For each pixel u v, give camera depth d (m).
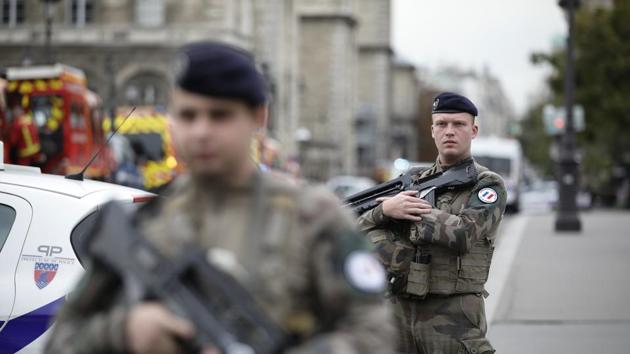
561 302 18.89
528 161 149.38
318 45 125.12
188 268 4.20
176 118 4.39
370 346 4.27
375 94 156.75
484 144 67.00
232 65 4.31
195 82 4.28
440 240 8.38
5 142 28.97
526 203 79.25
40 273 8.18
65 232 8.29
